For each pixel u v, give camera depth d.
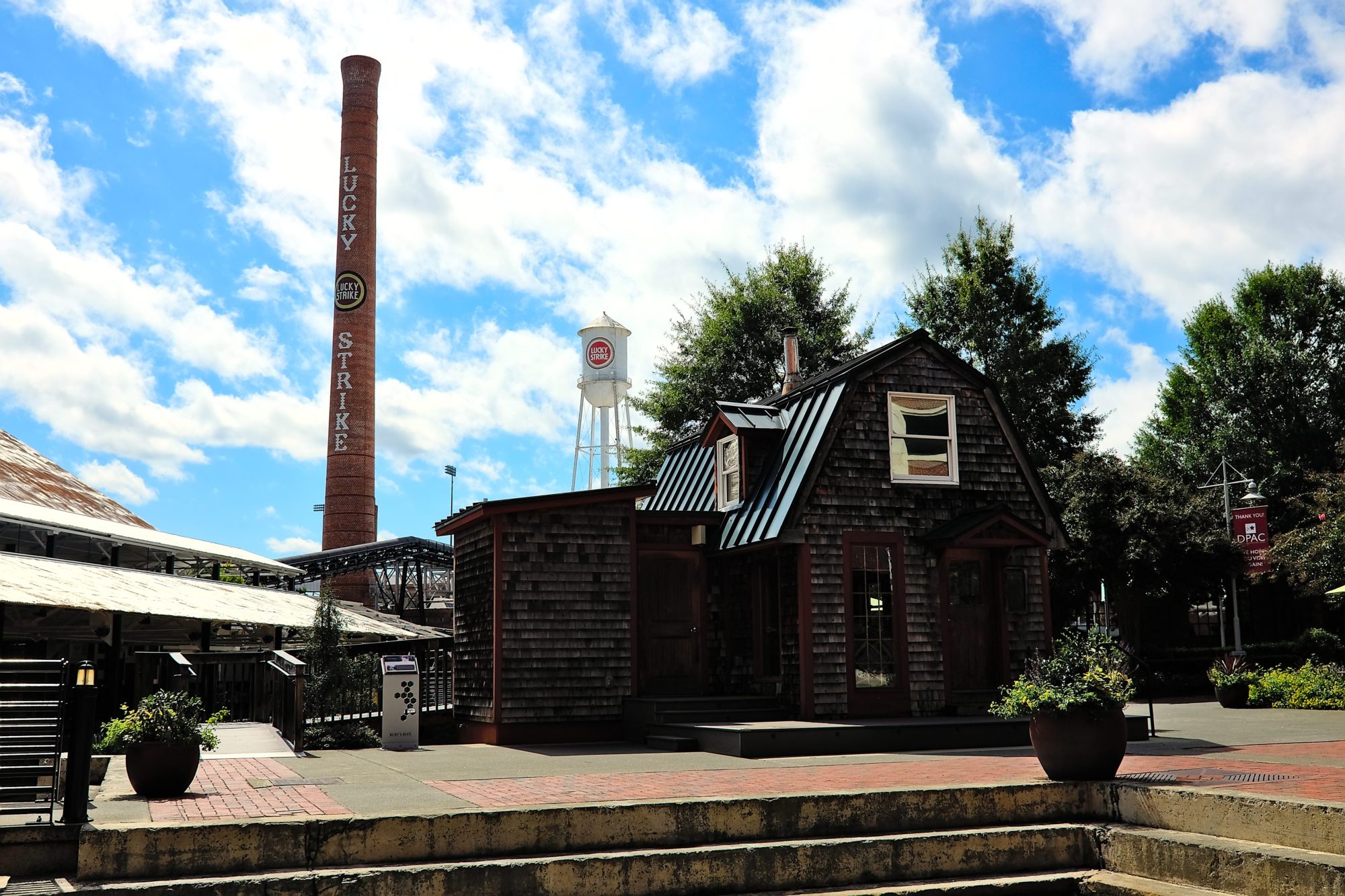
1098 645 10.40
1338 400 38.72
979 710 17.17
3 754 7.96
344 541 51.56
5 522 19.55
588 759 13.48
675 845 8.59
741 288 37.75
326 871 7.70
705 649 18.66
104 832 7.62
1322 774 9.86
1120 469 30.61
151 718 9.70
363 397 53.00
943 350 18.31
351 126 55.09
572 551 17.42
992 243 37.31
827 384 18.09
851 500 17.25
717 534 18.77
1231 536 30.17
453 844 8.15
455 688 18.97
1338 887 6.85
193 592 21.22
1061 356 36.34
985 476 18.28
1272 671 23.41
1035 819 9.49
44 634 20.45
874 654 16.92
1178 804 8.68
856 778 10.57
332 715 17.00
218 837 7.76
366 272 54.03
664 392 37.53
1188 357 44.09
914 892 8.32
